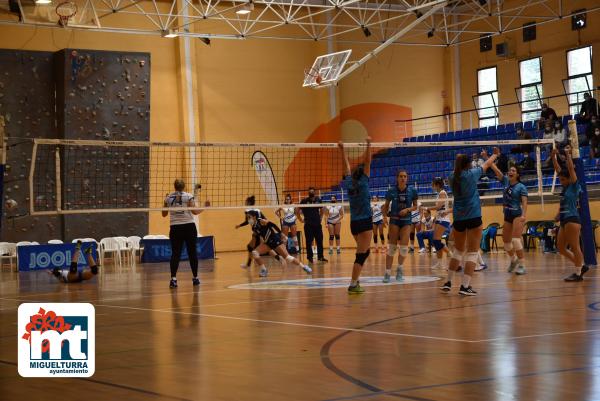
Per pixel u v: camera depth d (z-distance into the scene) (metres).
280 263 18.56
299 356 5.69
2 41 23.67
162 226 25.66
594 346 5.80
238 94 27.66
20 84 22.23
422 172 26.94
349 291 10.27
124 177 23.19
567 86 26.92
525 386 4.55
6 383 4.96
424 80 30.20
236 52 27.66
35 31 24.16
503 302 8.77
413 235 20.97
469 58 30.20
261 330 7.05
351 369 5.16
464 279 9.59
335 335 6.64
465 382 4.69
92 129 22.66
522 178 23.17
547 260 16.25
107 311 8.96
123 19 25.55
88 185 22.69
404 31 24.55
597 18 26.08
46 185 22.31
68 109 22.33
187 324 7.60
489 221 23.23
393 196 11.93
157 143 12.93
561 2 25.55
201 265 19.17
